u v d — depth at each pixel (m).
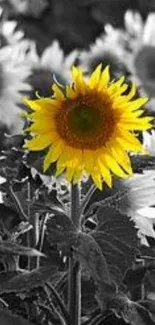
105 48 2.40
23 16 3.52
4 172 1.29
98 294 1.20
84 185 1.32
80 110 1.17
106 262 1.19
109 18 3.66
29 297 1.30
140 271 1.30
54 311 1.31
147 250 1.30
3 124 2.02
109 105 1.18
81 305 1.34
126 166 1.18
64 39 3.65
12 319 1.26
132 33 2.52
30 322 1.26
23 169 1.28
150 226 1.33
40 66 2.27
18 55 2.27
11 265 1.34
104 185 1.31
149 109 2.03
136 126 1.18
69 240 1.19
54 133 1.18
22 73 2.22
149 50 2.42
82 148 1.18
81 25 3.68
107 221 1.22
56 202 1.27
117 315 1.25
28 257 1.38
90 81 1.18
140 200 1.32
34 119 1.18
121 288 1.30
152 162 1.24
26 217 1.35
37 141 1.18
